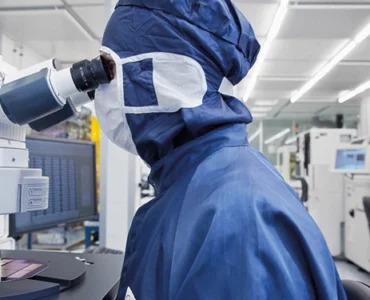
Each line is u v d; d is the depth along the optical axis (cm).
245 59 61
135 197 169
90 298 55
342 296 47
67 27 409
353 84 668
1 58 58
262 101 831
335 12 360
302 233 42
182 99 53
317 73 591
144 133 56
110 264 75
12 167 56
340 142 444
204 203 45
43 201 60
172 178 56
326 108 920
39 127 65
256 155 54
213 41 54
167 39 54
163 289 47
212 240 40
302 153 500
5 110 52
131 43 57
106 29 61
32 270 64
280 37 431
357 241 382
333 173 427
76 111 67
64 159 115
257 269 38
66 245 162
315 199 434
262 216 41
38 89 51
